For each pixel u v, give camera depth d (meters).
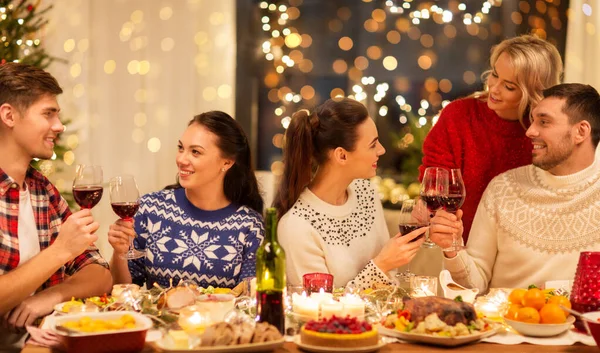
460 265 2.49
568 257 2.52
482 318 1.97
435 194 2.23
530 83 2.71
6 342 1.98
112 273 2.50
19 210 2.31
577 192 2.53
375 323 1.98
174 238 2.57
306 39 5.21
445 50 5.19
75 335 1.67
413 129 4.87
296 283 2.44
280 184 2.56
